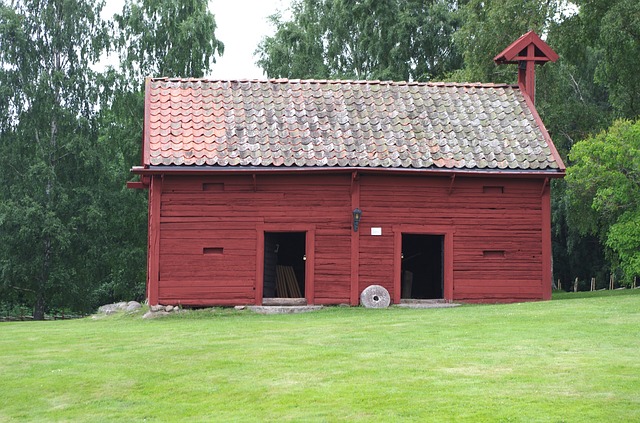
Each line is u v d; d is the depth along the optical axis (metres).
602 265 56.19
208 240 27.02
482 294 27.81
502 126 29.38
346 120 29.03
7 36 47.81
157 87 29.70
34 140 48.94
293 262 33.62
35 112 48.38
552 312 23.16
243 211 27.20
